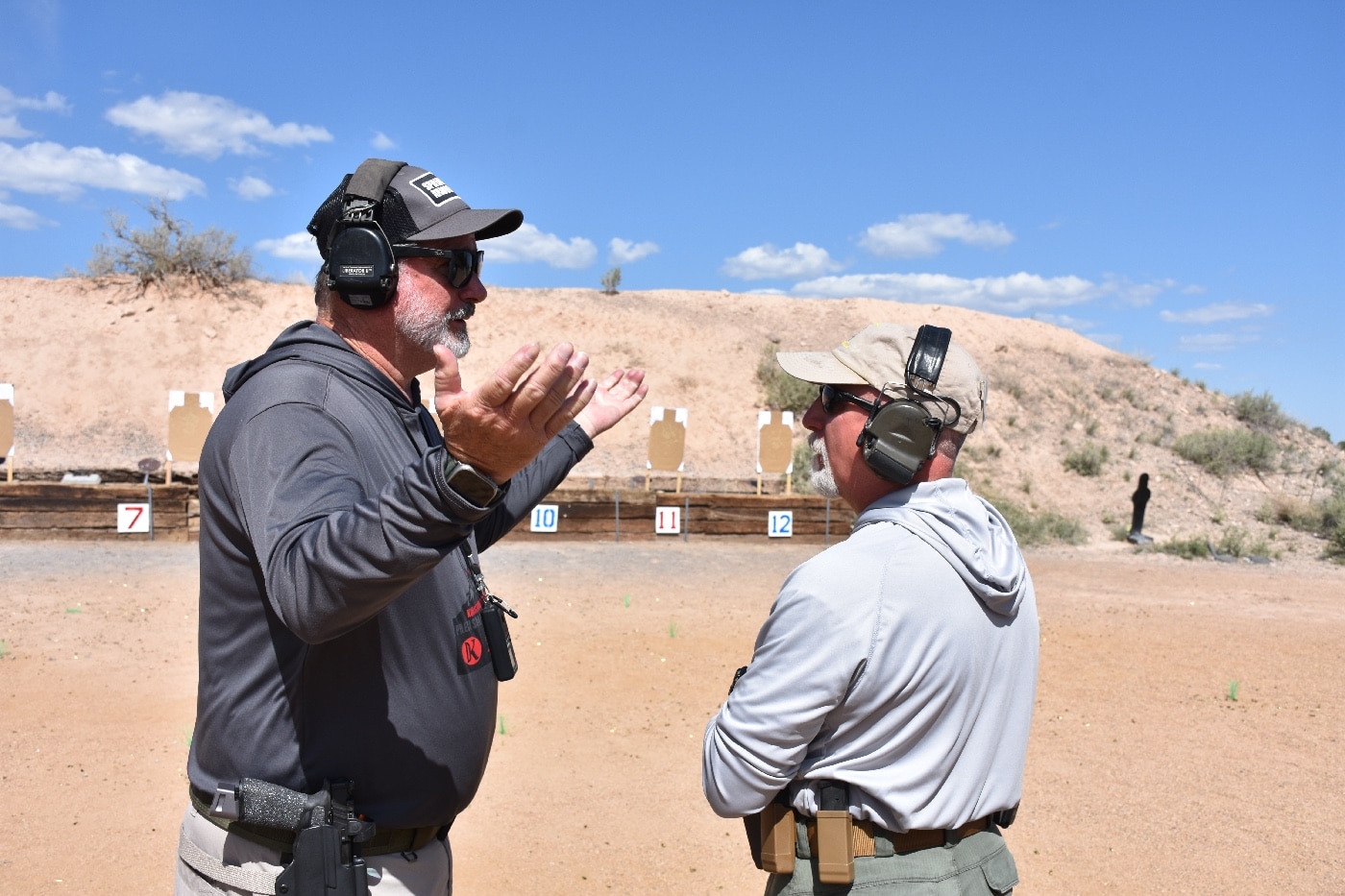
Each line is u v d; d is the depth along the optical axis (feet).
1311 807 15.14
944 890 5.32
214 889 5.36
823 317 85.61
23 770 14.53
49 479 45.96
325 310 5.87
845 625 5.11
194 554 33.60
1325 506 56.54
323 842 4.99
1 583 27.27
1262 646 26.63
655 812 13.99
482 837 13.03
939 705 5.24
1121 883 12.48
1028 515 54.75
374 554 3.97
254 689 5.16
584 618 26.09
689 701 19.20
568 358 3.80
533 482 6.88
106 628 22.82
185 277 75.41
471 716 5.64
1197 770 16.61
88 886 11.27
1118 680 22.44
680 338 76.38
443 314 5.72
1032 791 15.44
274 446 4.78
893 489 5.80
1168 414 75.05
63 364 66.33
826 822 5.32
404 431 5.60
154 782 14.34
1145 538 50.93
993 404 71.92
